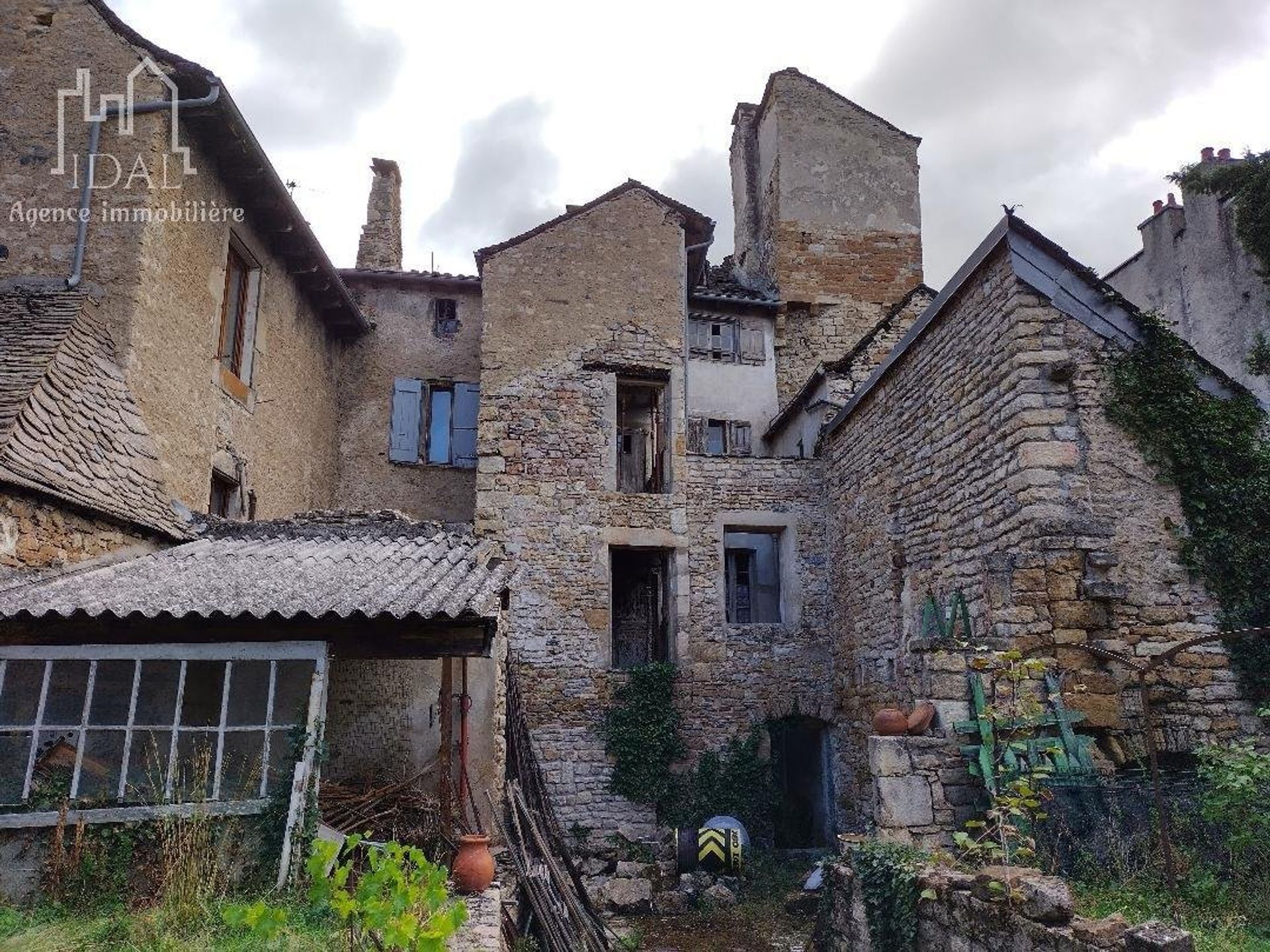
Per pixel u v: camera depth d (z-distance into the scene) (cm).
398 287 1421
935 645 663
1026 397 757
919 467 973
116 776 547
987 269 838
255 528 819
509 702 1028
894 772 613
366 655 595
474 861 580
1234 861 516
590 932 760
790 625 1239
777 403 1583
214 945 434
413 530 845
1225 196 1207
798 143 1725
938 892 513
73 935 449
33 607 543
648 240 1309
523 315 1252
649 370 1267
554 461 1213
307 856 535
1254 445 753
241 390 1007
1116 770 636
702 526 1248
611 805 1121
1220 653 705
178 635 574
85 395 712
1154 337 774
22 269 784
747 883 1034
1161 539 730
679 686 1186
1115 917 405
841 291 1667
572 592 1177
